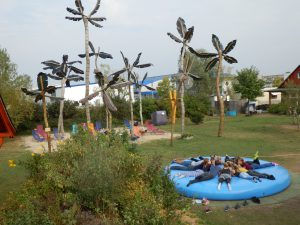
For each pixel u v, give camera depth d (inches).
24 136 1282.0
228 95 2384.4
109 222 269.6
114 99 1594.5
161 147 825.5
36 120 1441.9
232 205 389.1
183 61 1007.6
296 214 353.7
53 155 374.3
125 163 338.3
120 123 1534.2
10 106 1176.8
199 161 522.3
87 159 314.2
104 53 1099.9
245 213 362.0
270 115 1744.6
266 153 708.7
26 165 402.6
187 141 915.4
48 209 272.8
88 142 378.6
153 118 1518.2
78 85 2001.7
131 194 307.1
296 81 1852.9
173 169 515.2
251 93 1945.1
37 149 868.0
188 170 506.6
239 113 2105.1
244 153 718.5
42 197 311.0
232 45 985.5
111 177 302.0
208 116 1884.8
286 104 1277.1
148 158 378.9
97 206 297.9
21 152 840.3
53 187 319.0
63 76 1093.1
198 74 2202.3
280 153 704.4
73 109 1534.2
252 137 959.6
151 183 348.8
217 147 800.9
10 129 352.8
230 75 2529.5
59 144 399.5
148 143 898.7
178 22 990.4
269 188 418.6
